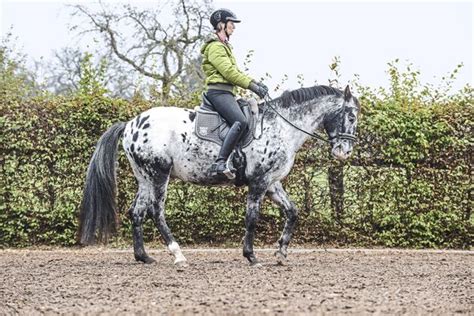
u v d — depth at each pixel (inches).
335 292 315.9
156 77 981.2
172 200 537.0
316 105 409.4
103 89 533.6
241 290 319.3
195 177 407.8
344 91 406.6
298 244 539.2
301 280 354.0
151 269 398.3
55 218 533.6
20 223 533.6
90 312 271.1
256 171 400.8
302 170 534.3
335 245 538.3
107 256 479.2
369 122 527.2
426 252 508.1
